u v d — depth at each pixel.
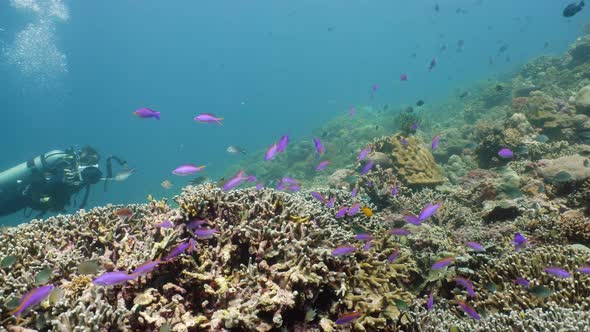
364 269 4.30
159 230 4.27
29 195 9.52
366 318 3.62
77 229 4.89
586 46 20.08
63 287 3.56
